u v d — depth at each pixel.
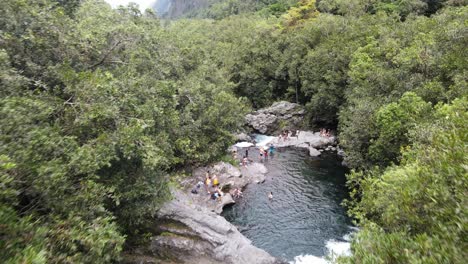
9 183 9.05
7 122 9.92
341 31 52.06
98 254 10.45
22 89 13.81
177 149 29.75
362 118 26.67
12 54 14.55
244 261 19.41
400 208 8.73
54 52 16.44
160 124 20.83
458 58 23.41
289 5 107.88
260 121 54.28
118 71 19.59
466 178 6.26
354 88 35.12
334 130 51.03
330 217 26.72
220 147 35.50
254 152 43.97
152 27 30.38
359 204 17.86
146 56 24.19
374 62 33.78
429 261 5.80
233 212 27.95
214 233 20.25
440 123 15.16
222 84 45.09
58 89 14.94
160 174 18.52
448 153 7.05
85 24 21.00
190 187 30.09
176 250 18.86
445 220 6.70
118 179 15.80
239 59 65.62
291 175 35.75
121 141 13.86
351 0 60.81
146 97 19.12
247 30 81.19
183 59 38.44
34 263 7.43
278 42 64.88
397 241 7.10
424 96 23.55
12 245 8.40
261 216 27.23
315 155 41.66
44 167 9.81
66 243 10.02
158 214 20.25
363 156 27.98
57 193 10.97
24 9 14.77
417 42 28.72
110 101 14.78
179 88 30.30
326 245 22.97
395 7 58.56
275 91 66.12
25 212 10.34
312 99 48.62
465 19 27.23
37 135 10.59
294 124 53.78
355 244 7.76
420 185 7.78
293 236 24.23
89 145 12.94
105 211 12.48
